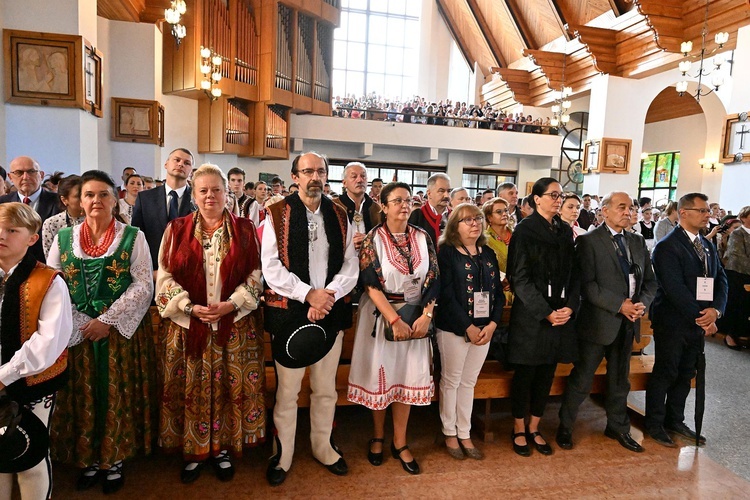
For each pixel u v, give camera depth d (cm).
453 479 232
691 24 906
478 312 244
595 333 258
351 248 231
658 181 1546
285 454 224
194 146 946
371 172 1320
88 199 198
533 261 249
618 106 1097
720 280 278
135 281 207
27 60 470
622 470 245
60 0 473
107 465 202
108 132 725
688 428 282
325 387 229
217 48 892
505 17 1393
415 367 234
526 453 257
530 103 1425
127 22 729
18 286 153
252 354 217
